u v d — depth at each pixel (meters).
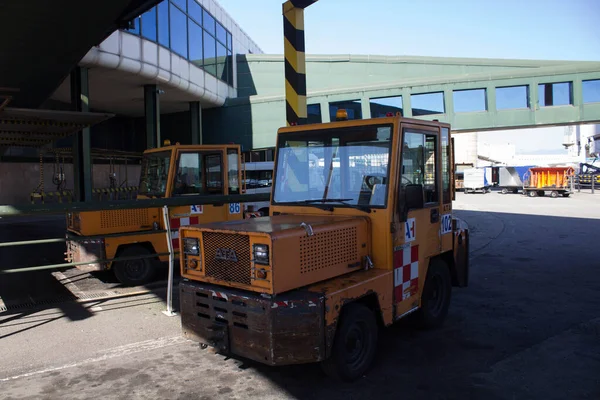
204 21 25.45
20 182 22.50
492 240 12.87
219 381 4.19
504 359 4.62
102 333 5.49
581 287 7.50
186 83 23.23
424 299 5.22
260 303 3.64
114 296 7.16
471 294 7.18
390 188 4.42
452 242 5.77
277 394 3.93
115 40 18.16
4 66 11.29
